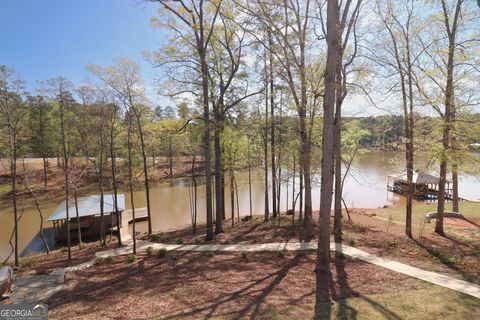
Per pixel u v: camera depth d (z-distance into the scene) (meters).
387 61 12.26
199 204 28.42
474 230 14.27
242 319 5.61
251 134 18.16
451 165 12.13
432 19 12.14
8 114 12.37
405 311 5.80
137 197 31.44
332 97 7.86
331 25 7.67
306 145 13.10
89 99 14.88
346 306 6.05
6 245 19.06
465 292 6.73
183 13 13.71
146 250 12.77
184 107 15.54
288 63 11.01
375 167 43.91
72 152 20.11
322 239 8.26
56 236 19.77
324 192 8.15
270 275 8.30
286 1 10.96
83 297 7.54
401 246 11.37
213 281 8.03
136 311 6.36
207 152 14.20
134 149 19.73
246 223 18.42
